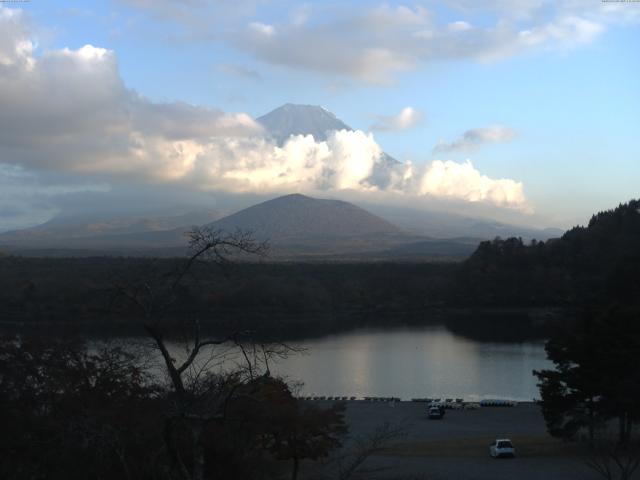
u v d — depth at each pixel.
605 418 35.81
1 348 21.22
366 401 61.50
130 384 22.03
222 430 20.75
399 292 164.62
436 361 87.25
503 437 42.97
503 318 143.25
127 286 17.33
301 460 32.97
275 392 25.50
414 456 35.62
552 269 151.62
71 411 19.84
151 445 19.17
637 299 50.53
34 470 19.83
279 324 124.25
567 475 29.41
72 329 29.08
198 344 17.66
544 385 36.97
